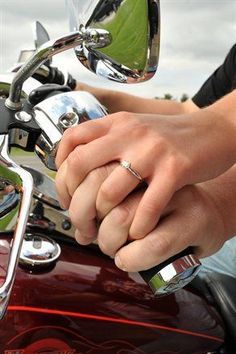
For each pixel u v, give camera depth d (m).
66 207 0.65
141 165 0.61
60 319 0.75
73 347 0.76
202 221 0.63
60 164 0.64
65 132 0.64
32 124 0.69
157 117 0.64
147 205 0.61
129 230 0.62
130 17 0.61
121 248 0.62
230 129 0.66
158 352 0.81
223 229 0.66
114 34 0.63
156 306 0.81
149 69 0.63
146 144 0.62
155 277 0.63
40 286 0.75
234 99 0.68
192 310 0.83
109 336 0.78
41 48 0.67
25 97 0.73
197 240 0.63
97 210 0.62
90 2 0.64
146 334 0.80
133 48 0.62
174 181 0.61
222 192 0.67
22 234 0.61
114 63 0.64
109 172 0.62
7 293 0.58
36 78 0.90
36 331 0.74
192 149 0.63
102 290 0.78
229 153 0.65
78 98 0.68
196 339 0.83
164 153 0.62
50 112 0.67
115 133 0.62
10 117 0.69
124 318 0.79
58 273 0.77
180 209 0.63
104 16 0.63
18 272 0.75
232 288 0.88
